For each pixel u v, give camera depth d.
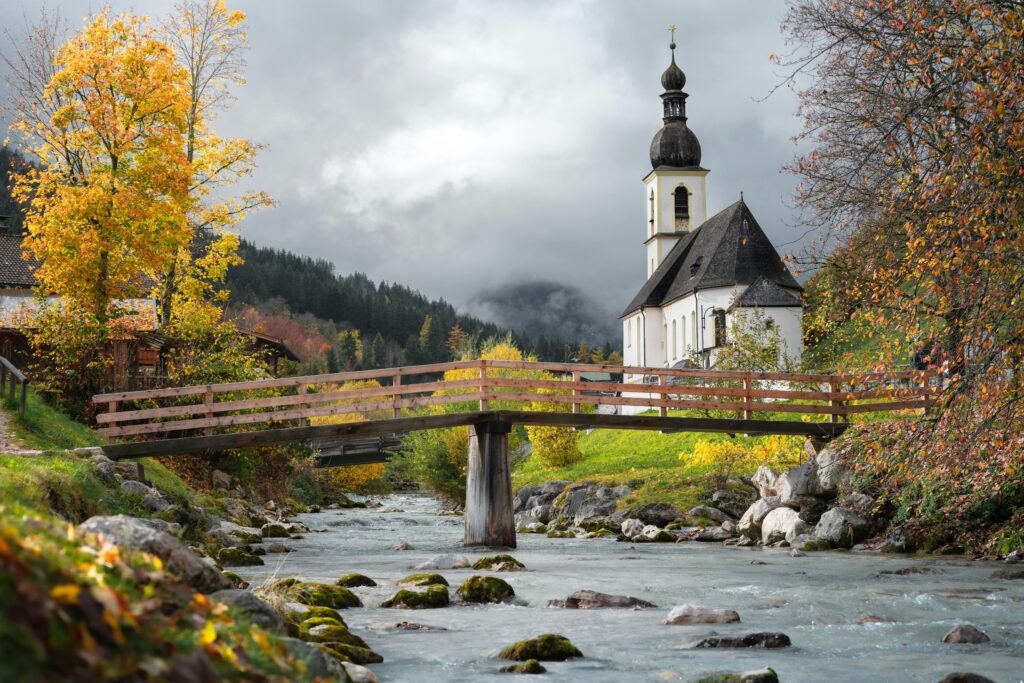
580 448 55.94
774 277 64.62
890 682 7.64
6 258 58.00
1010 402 12.31
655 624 10.84
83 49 30.69
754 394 27.00
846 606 12.32
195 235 34.19
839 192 15.45
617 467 43.53
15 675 2.05
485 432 25.09
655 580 15.68
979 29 11.46
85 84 30.53
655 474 35.66
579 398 25.77
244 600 5.59
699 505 30.34
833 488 25.08
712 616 10.98
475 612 11.85
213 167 35.22
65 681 2.13
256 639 3.36
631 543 26.66
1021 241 11.05
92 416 28.59
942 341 12.67
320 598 11.80
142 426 24.20
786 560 19.83
